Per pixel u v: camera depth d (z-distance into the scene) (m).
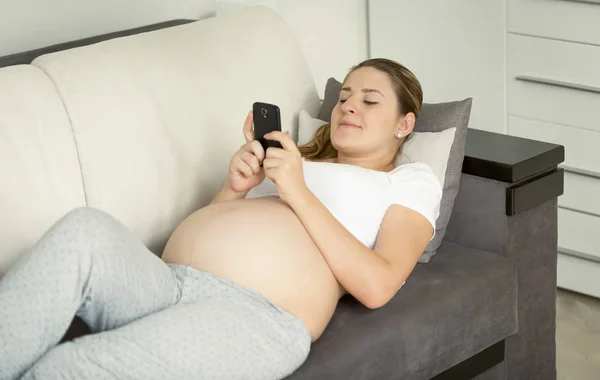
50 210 2.01
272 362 1.78
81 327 1.98
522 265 2.33
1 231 1.92
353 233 2.08
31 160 2.00
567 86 3.05
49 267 1.64
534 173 2.30
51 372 1.60
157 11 2.91
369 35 3.65
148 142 2.18
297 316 1.91
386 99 2.23
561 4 3.00
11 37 2.55
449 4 3.32
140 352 1.65
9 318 1.63
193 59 2.34
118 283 1.70
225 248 1.93
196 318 1.73
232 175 2.13
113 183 2.11
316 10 3.46
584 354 2.77
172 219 2.23
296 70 2.57
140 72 2.22
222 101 2.36
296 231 1.97
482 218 2.31
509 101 3.24
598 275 3.09
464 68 3.34
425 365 2.08
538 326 2.43
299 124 2.48
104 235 1.68
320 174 2.15
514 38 3.16
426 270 2.22
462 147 2.31
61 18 2.66
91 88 2.12
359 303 2.09
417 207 2.10
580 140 3.07
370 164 2.26
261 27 2.54
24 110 2.02
